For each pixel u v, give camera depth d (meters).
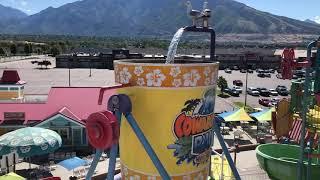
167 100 6.55
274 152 13.65
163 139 6.64
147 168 6.77
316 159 13.74
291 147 13.54
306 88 12.48
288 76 12.95
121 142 7.16
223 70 128.12
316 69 12.84
